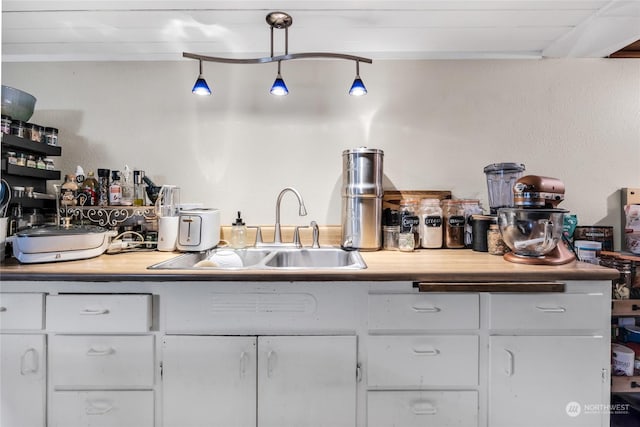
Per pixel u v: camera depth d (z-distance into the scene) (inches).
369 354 42.7
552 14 54.3
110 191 62.7
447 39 63.2
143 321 41.9
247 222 69.4
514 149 68.4
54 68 68.3
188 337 42.3
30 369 42.0
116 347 42.3
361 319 42.9
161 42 64.1
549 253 47.6
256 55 68.6
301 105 68.9
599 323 42.6
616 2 50.4
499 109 68.4
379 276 42.1
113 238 60.2
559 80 68.2
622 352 51.3
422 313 42.6
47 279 41.8
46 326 42.3
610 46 63.8
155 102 68.6
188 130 68.9
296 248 64.1
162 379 42.5
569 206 68.2
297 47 66.4
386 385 42.8
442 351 42.6
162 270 42.5
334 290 42.8
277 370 42.5
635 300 52.8
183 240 57.3
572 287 42.9
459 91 68.6
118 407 42.5
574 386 42.6
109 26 58.2
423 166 68.9
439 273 42.3
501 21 56.6
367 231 60.4
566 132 68.1
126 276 41.6
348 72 68.6
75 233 49.9
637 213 61.6
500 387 42.6
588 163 67.9
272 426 42.8
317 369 42.6
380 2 51.5
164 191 62.4
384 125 68.8
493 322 42.4
